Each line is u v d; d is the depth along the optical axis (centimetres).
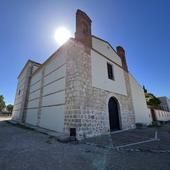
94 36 874
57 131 665
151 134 702
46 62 1015
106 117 739
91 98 677
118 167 267
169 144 466
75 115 581
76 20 790
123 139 552
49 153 351
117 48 1238
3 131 746
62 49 829
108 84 857
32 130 783
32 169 252
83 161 299
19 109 1455
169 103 3303
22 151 363
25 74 1516
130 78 1208
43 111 884
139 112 1173
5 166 263
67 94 661
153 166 273
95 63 798
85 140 529
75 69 658
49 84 887
